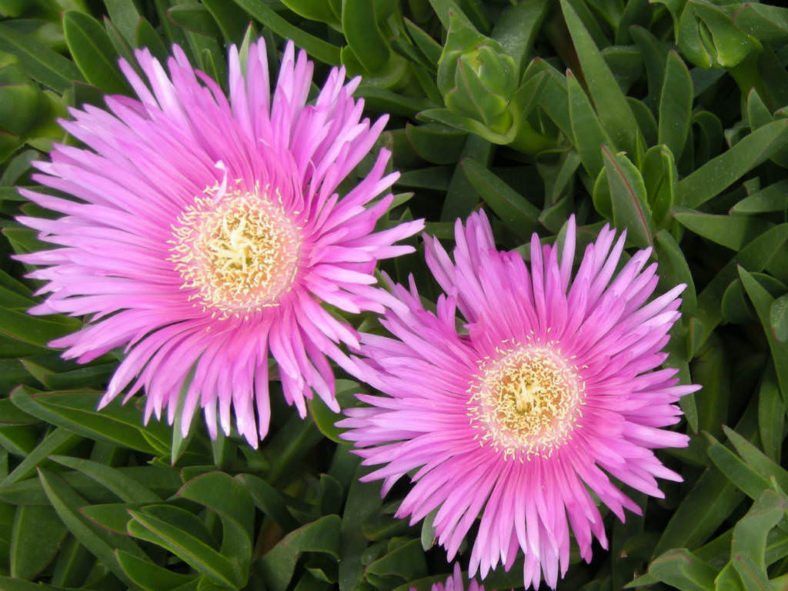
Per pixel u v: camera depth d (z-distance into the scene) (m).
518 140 0.34
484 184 0.34
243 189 0.33
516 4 0.35
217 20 0.35
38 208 0.35
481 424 0.32
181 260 0.33
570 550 0.33
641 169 0.33
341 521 0.34
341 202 0.30
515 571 0.33
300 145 0.30
